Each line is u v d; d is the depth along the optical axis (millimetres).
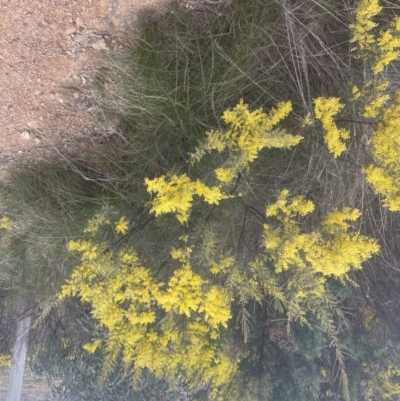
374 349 4961
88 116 3686
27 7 3230
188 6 3141
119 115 3670
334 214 3004
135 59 3287
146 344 3176
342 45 3092
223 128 3213
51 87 3533
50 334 5129
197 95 3258
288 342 4863
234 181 3242
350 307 4641
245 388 4480
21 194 4105
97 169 3941
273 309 4570
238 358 4305
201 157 3010
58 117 3693
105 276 3197
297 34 3006
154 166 3602
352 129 3090
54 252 4246
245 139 2750
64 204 4012
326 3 2895
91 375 4996
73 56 3379
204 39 3213
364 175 3223
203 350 3346
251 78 3098
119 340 3355
